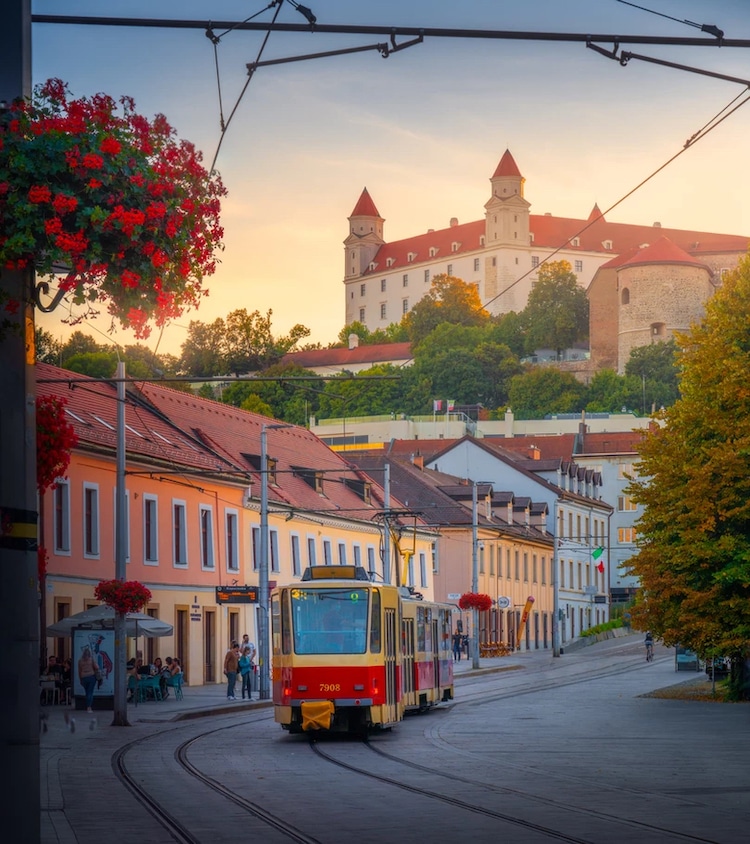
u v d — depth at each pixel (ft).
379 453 385.70
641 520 149.79
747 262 150.30
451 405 592.19
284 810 61.57
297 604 104.68
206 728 116.26
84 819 58.13
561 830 54.95
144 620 141.28
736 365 142.82
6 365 36.94
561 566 381.81
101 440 168.96
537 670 242.37
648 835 53.57
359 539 255.70
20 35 37.47
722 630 143.43
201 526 193.77
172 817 58.85
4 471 36.76
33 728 36.58
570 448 470.80
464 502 322.96
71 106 35.91
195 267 38.99
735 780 75.10
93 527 165.58
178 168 37.40
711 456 142.10
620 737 106.42
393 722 108.78
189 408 220.02
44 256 36.06
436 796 67.21
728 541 141.28
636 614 148.97
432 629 143.13
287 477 234.99
